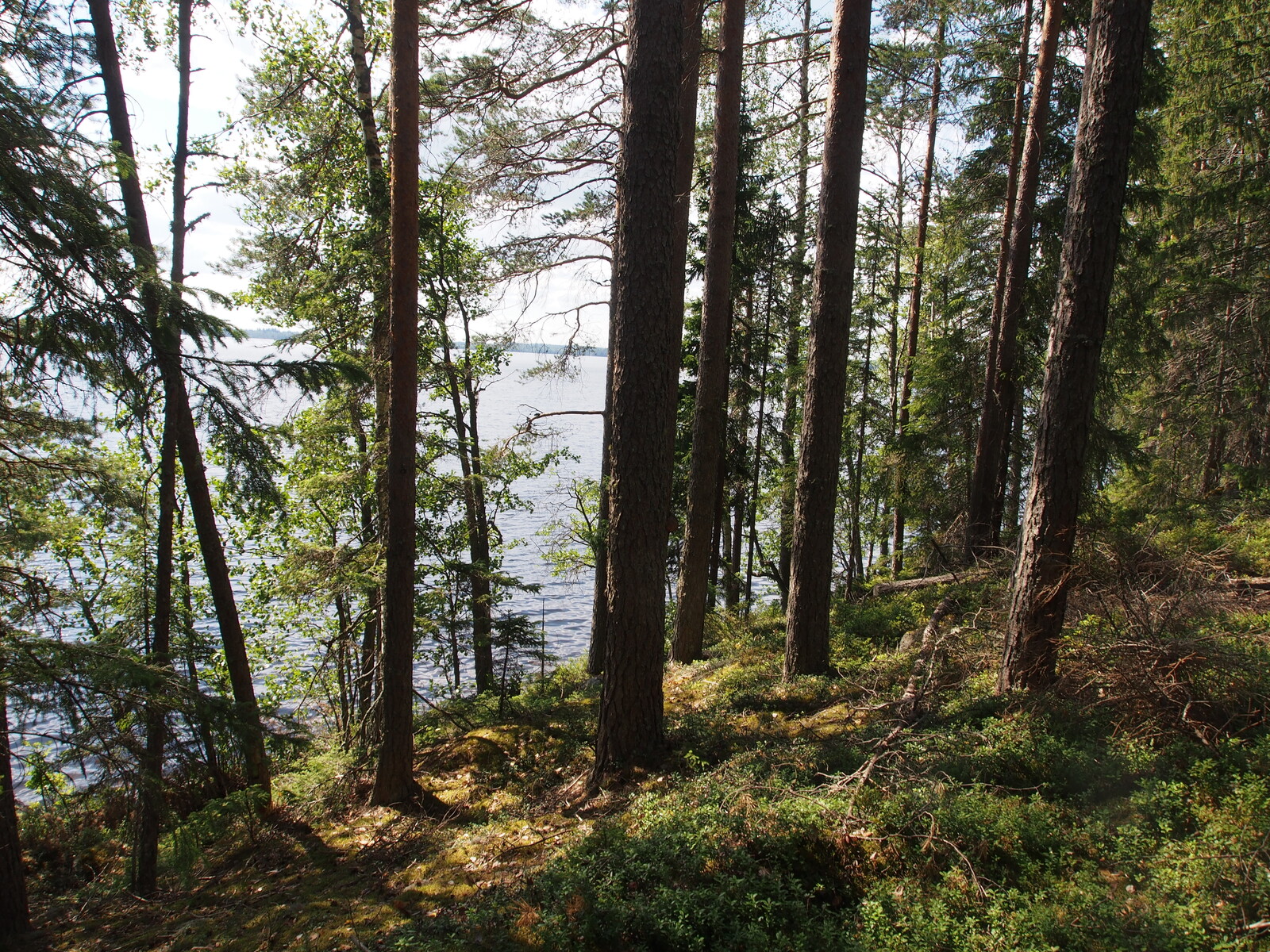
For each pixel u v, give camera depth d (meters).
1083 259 5.79
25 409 5.75
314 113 12.55
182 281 8.54
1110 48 5.60
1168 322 15.55
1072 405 5.92
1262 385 15.43
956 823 4.49
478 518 14.87
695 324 16.06
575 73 11.21
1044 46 11.71
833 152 8.19
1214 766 4.55
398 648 8.55
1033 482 6.23
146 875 7.61
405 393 8.31
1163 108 14.03
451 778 9.17
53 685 5.09
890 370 20.81
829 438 8.55
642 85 6.52
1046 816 4.45
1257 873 3.52
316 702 16.95
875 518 19.84
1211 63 14.20
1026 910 3.79
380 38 12.32
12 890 6.65
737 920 4.09
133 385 6.16
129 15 8.91
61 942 6.54
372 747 10.58
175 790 7.13
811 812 4.86
